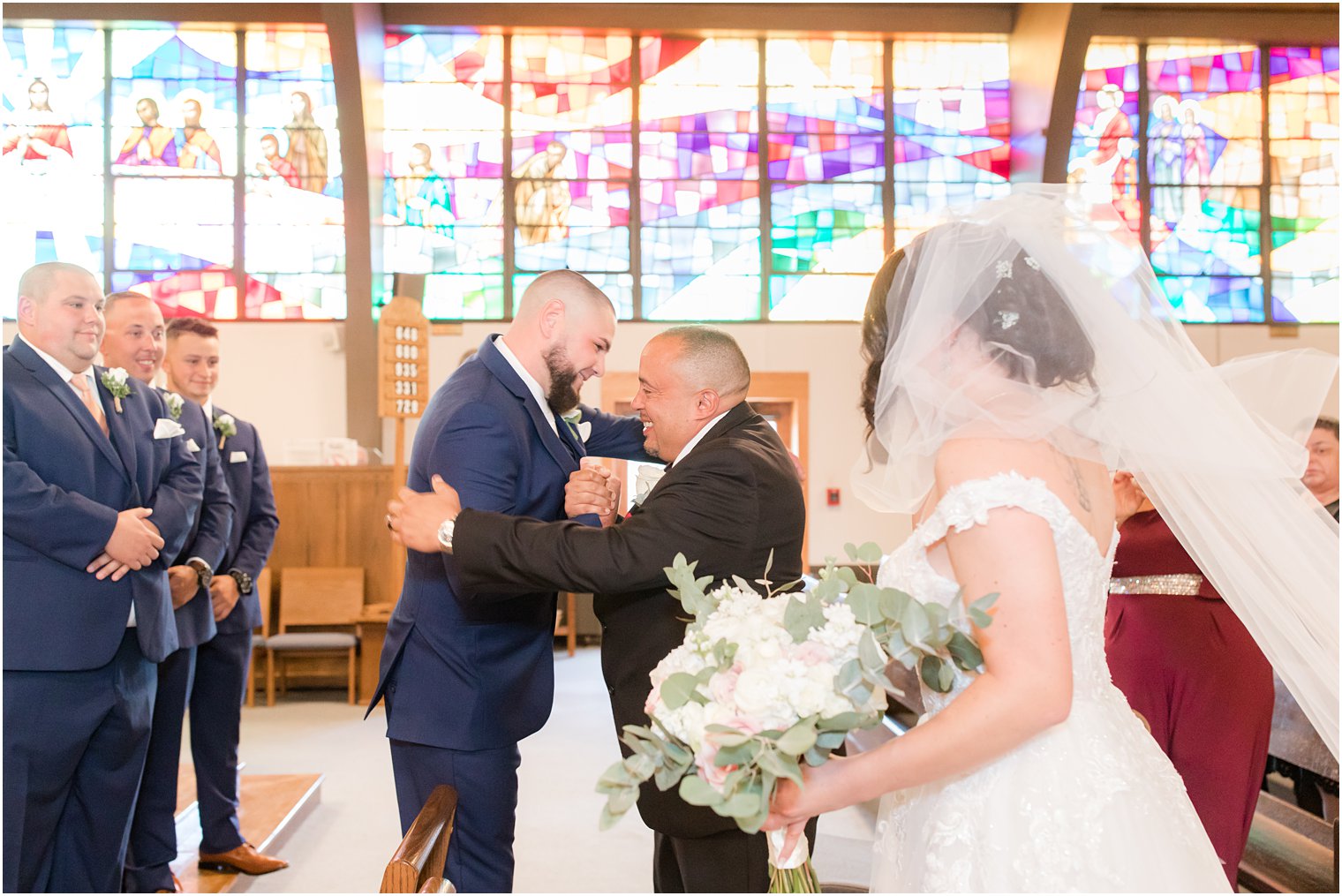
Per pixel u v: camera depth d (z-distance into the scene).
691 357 2.19
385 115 9.88
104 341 3.24
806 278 10.08
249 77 9.71
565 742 5.52
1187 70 10.19
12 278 9.21
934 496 1.31
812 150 10.18
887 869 1.45
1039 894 1.26
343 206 9.16
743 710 1.10
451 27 9.79
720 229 10.10
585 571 1.89
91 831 2.69
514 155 9.99
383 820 4.19
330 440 8.10
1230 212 10.15
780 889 1.31
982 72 10.21
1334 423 2.81
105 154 9.55
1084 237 1.51
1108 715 1.34
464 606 2.16
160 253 9.60
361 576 7.21
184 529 2.81
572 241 10.01
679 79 10.15
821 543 9.69
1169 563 2.88
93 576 2.54
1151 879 1.27
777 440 2.23
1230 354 9.95
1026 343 1.27
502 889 2.21
